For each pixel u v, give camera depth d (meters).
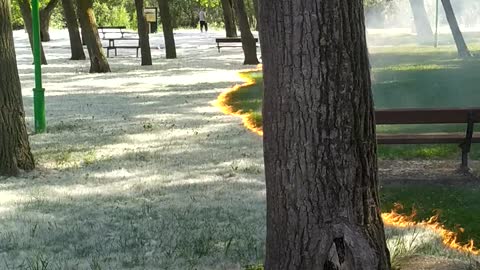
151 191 7.85
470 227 6.30
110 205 7.28
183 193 7.73
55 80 21.27
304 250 3.91
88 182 8.34
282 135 3.90
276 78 3.88
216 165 9.17
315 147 3.85
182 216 6.80
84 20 23.70
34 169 9.02
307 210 3.90
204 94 17.16
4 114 8.65
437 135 8.27
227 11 41.78
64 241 6.08
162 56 31.38
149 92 17.80
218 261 5.45
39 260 5.53
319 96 3.80
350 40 3.82
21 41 42.78
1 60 8.58
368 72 3.96
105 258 5.57
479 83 16.22
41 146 10.61
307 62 3.79
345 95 3.83
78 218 6.79
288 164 3.90
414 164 8.75
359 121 3.90
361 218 3.94
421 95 14.66
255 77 21.12
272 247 4.06
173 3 60.53
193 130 11.93
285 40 3.81
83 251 5.77
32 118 13.55
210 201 7.38
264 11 3.89
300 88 3.82
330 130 3.83
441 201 7.13
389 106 13.36
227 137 11.23
